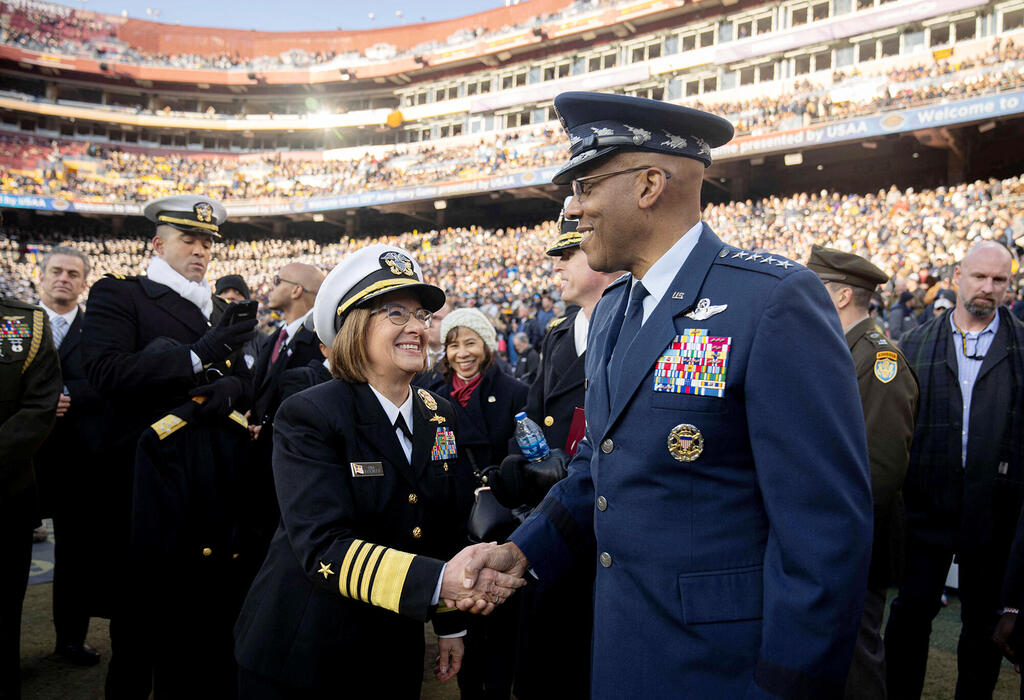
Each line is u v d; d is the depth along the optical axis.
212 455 2.90
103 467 3.09
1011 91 18.41
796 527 1.32
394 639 1.97
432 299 2.17
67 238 35.59
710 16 29.03
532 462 2.20
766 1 27.61
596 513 1.61
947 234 16.62
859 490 1.34
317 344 3.96
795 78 26.17
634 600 1.50
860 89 23.47
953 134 21.08
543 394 3.22
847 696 2.31
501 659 3.06
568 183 1.72
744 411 1.43
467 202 33.19
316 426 1.94
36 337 3.18
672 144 1.54
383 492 1.98
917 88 22.03
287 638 1.90
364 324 2.05
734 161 24.70
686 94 29.39
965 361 3.27
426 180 31.23
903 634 3.12
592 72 32.38
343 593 1.78
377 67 38.75
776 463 1.35
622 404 1.54
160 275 3.32
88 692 3.34
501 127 35.41
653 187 1.55
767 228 20.77
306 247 34.66
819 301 1.43
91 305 3.13
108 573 3.06
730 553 1.42
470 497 2.33
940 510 3.14
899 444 2.56
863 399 2.65
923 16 23.11
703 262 1.55
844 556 1.29
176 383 3.04
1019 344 3.16
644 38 30.84
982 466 3.08
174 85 41.84
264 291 30.64
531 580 1.86
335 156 39.69
